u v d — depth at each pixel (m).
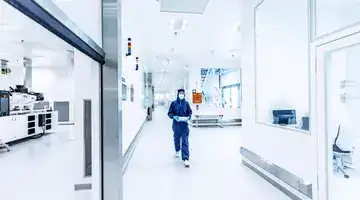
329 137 2.62
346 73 4.04
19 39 7.01
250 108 4.45
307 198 2.80
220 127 11.27
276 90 4.32
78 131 3.25
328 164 2.61
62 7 2.25
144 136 8.49
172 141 7.45
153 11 5.19
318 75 2.69
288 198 3.11
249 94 4.50
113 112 2.37
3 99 6.42
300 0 4.07
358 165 3.94
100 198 2.36
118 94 2.38
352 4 2.90
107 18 2.36
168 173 4.22
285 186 3.27
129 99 5.35
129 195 3.25
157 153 5.80
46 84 12.48
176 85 27.34
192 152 5.88
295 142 3.08
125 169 4.43
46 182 3.67
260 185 3.60
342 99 4.07
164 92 37.94
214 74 18.27
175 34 7.06
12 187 3.47
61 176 3.94
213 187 3.53
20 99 7.53
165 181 3.81
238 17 5.67
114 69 2.37
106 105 2.37
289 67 4.35
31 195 3.16
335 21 2.88
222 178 3.94
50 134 9.10
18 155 5.61
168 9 4.45
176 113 5.03
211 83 18.95
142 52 9.79
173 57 11.12
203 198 3.14
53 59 11.12
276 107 4.31
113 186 2.37
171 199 3.11
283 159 3.36
